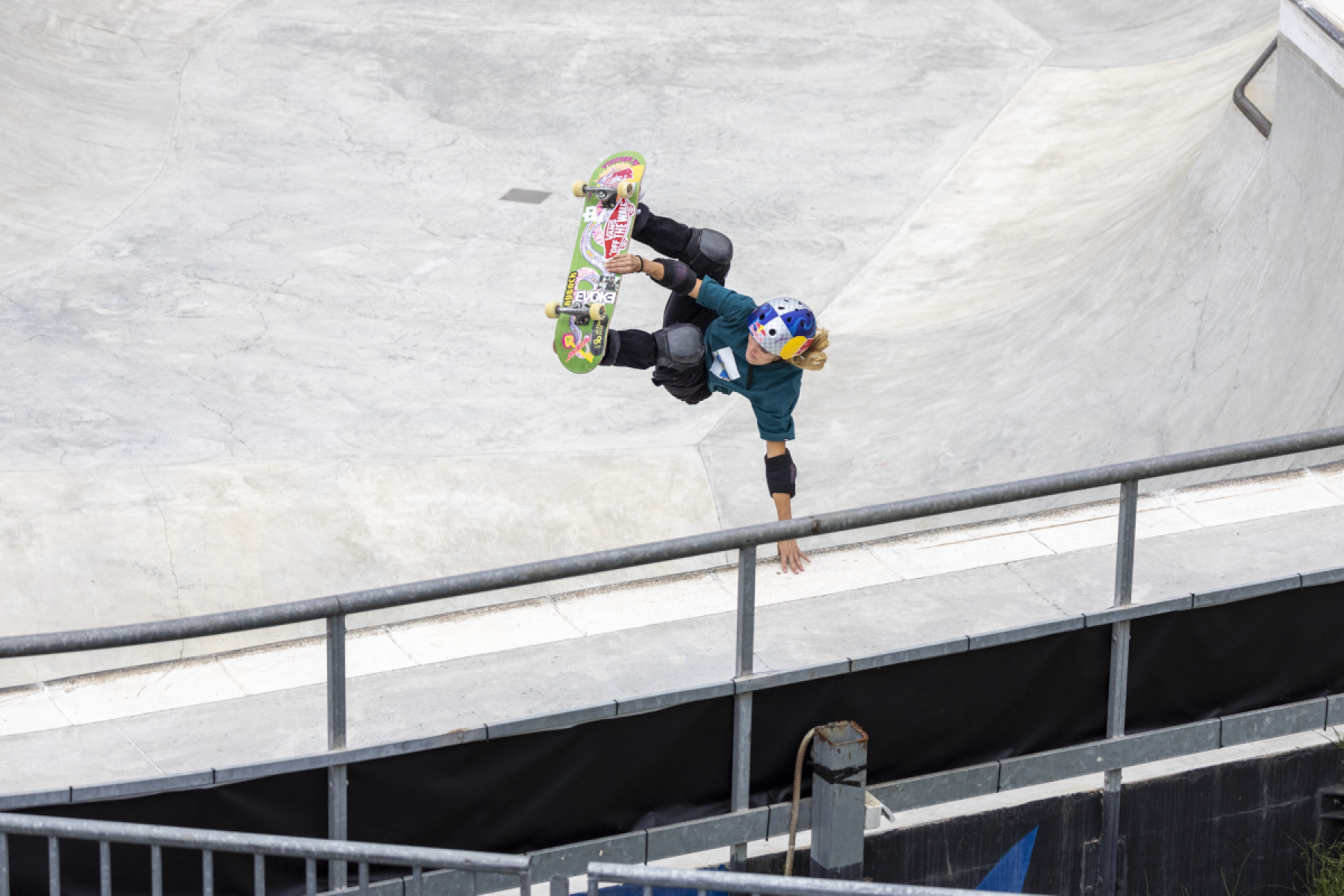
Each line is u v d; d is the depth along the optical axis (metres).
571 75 44.44
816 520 12.05
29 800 10.78
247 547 24.11
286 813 11.63
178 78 43.72
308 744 11.65
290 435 27.12
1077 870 14.88
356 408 28.23
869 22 48.56
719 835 12.88
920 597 14.00
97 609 22.75
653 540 25.38
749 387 13.27
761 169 39.16
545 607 14.06
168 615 22.91
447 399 28.81
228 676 12.84
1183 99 39.03
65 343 29.70
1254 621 14.20
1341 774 15.83
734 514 25.81
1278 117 25.38
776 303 12.67
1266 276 23.70
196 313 31.41
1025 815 14.54
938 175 38.78
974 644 13.02
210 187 37.69
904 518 12.32
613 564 11.54
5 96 39.41
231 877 11.55
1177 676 14.08
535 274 33.84
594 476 26.52
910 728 13.27
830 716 12.98
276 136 40.62
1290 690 14.58
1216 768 15.27
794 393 13.37
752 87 43.97
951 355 29.83
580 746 12.29
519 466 26.62
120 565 23.38
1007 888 14.77
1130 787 14.95
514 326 31.70
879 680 13.03
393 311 32.03
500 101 42.84
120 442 26.34
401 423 27.83
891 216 36.75
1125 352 26.42
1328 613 14.48
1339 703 14.66
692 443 27.73
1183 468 13.04
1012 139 40.47
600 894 12.61
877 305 32.69
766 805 13.08
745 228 36.06
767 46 46.78
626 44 46.59
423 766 11.84
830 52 46.47
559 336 13.46
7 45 42.16
